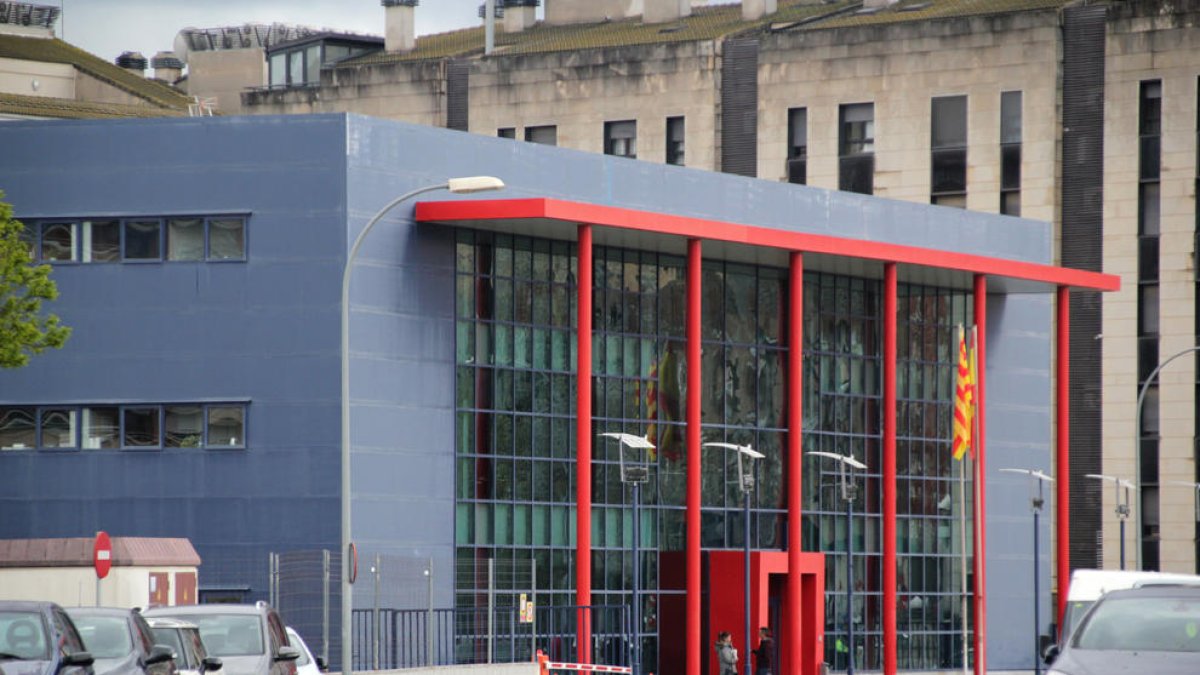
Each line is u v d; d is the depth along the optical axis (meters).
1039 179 126.00
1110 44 125.50
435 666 74.62
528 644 81.00
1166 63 124.44
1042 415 106.62
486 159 82.44
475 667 74.81
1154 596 35.78
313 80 151.62
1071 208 126.06
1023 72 126.44
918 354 100.62
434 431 80.31
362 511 77.38
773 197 93.62
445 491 80.62
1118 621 35.28
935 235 100.88
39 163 79.44
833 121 130.50
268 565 77.00
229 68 160.62
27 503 79.06
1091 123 125.62
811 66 131.00
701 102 133.88
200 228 78.44
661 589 88.81
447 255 81.12
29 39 129.50
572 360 85.94
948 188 127.69
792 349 90.50
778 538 93.56
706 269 91.88
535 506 84.06
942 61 128.00
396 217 79.25
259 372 77.75
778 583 91.38
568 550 85.25
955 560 101.38
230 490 77.62
